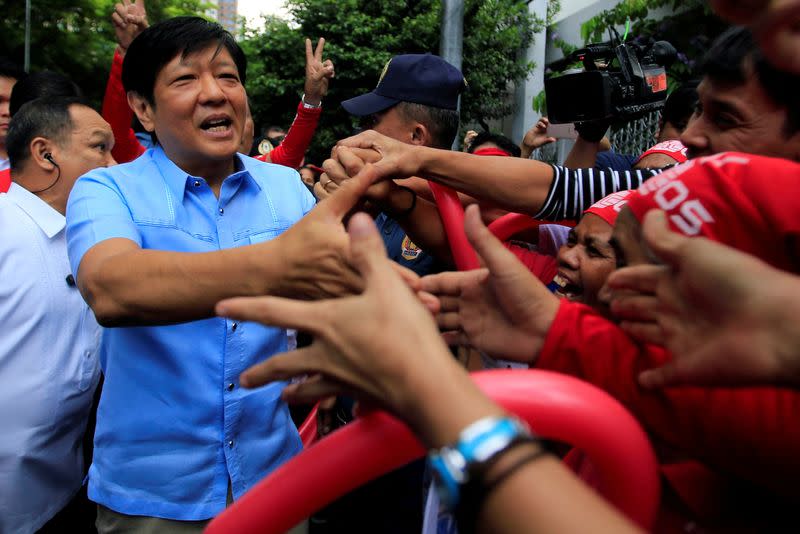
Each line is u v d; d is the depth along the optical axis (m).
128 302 1.02
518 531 0.50
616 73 2.32
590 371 0.79
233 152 1.52
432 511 1.01
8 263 1.90
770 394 0.69
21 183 2.06
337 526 2.48
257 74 11.68
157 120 1.51
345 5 10.81
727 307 0.58
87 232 1.28
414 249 2.21
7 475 1.92
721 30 5.20
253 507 0.73
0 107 3.01
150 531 1.45
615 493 0.75
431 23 10.53
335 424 2.42
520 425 0.55
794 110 0.88
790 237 0.68
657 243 0.63
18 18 10.30
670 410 0.75
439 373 0.56
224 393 1.47
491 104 11.28
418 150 1.20
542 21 10.66
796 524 0.78
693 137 0.98
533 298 0.82
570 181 1.19
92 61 11.04
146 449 1.45
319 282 0.92
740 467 0.73
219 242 1.51
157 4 11.98
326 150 11.19
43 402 1.96
